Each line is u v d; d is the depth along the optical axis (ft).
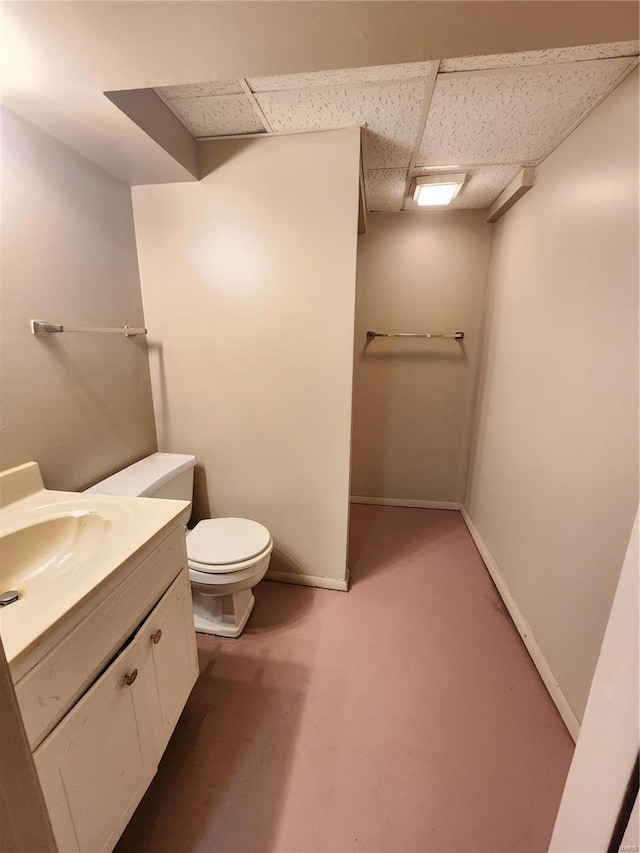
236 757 3.76
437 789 3.51
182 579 3.60
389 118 4.48
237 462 6.08
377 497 9.92
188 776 3.59
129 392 5.39
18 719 1.23
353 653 5.04
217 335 5.59
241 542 5.13
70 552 3.26
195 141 4.93
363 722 4.12
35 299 3.81
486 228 7.98
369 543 7.97
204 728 4.04
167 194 5.19
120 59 2.84
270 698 4.39
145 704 3.01
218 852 3.06
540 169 5.57
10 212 3.53
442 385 8.96
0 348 3.46
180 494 5.51
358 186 4.82
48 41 2.64
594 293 4.06
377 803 3.39
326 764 3.70
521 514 5.69
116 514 3.32
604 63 3.49
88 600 2.31
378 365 9.07
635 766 1.61
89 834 2.41
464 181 6.22
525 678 4.71
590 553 3.86
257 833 3.18
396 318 8.72
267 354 5.56
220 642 5.20
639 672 1.60
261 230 5.13
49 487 4.04
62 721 2.19
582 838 1.98
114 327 5.01
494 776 3.62
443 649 5.14
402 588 6.45
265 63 2.90
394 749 3.85
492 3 2.35
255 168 4.96
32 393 3.81
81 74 3.01
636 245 3.41
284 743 3.89
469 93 4.00
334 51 2.77
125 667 2.72
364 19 2.46
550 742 3.94
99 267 4.70
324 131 4.75
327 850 3.08
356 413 9.44
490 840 3.15
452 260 8.25
